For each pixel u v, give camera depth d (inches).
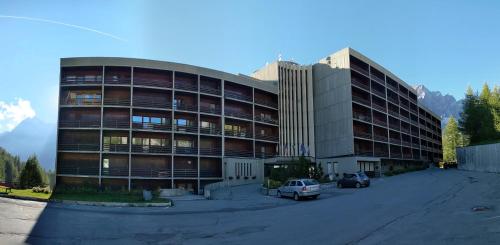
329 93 2805.1
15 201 1133.1
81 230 671.8
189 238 602.2
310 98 2812.5
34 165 1888.5
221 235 621.9
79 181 1948.8
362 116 2792.8
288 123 2682.1
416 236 503.2
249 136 2423.7
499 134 3070.9
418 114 4067.4
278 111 2642.7
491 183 1262.3
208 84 2295.8
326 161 2598.4
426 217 663.1
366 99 2918.3
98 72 2028.8
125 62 2015.3
